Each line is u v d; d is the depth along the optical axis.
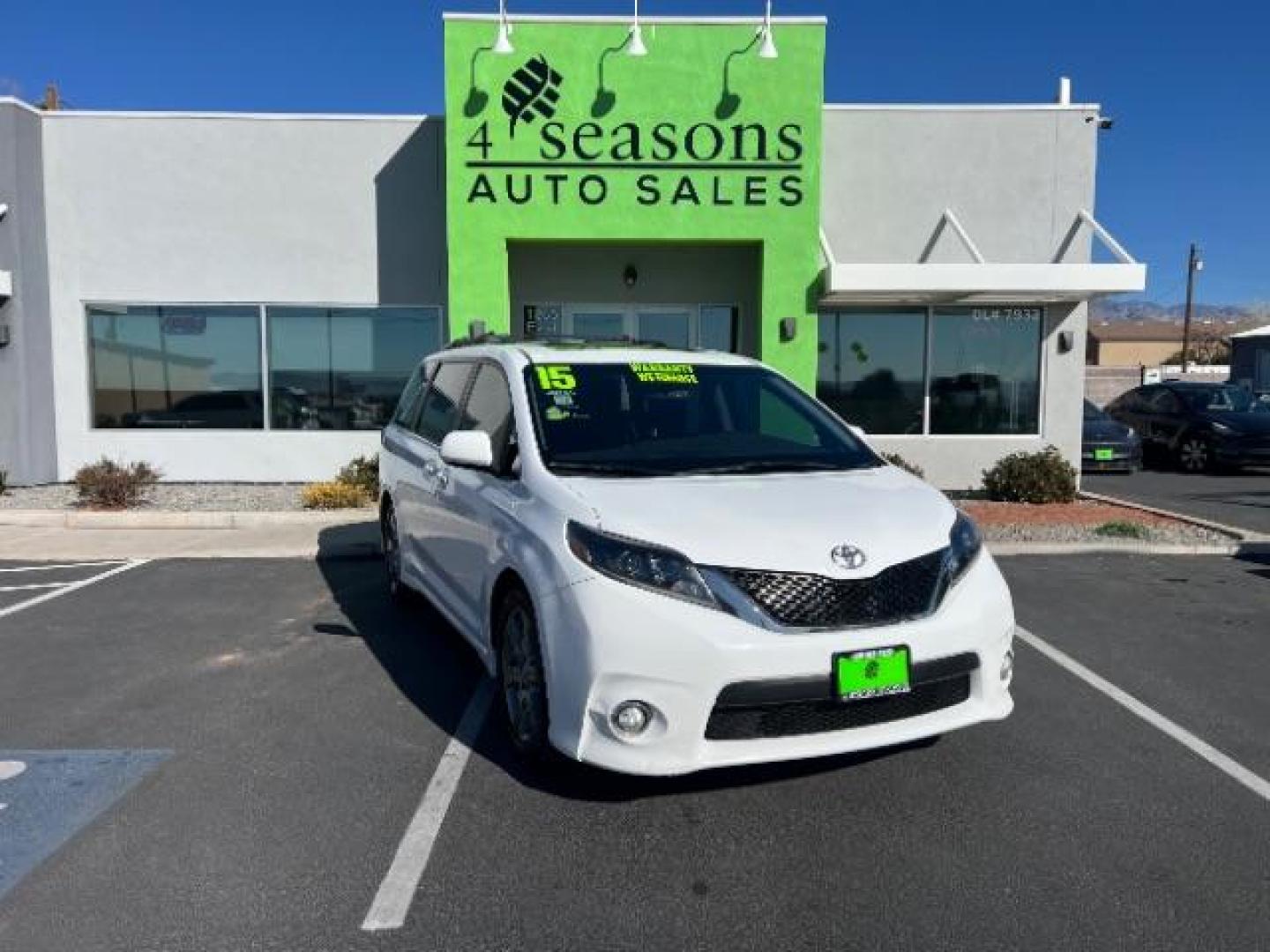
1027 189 12.37
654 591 3.43
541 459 4.28
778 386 5.21
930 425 12.55
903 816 3.65
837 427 5.00
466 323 11.20
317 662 5.57
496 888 3.16
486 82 10.96
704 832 3.53
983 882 3.20
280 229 12.64
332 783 3.95
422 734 4.47
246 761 4.17
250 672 5.39
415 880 3.21
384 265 12.71
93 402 12.81
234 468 12.88
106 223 12.55
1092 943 2.86
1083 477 16.42
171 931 2.91
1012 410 12.58
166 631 6.23
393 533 6.81
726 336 12.55
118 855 3.35
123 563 8.38
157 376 12.82
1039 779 3.99
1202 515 11.30
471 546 4.68
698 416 4.81
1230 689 5.15
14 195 11.95
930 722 3.64
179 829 3.55
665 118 11.10
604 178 11.14
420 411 6.39
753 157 11.18
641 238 11.25
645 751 3.41
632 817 3.64
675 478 4.14
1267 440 16.34
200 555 8.64
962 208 12.38
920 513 3.93
